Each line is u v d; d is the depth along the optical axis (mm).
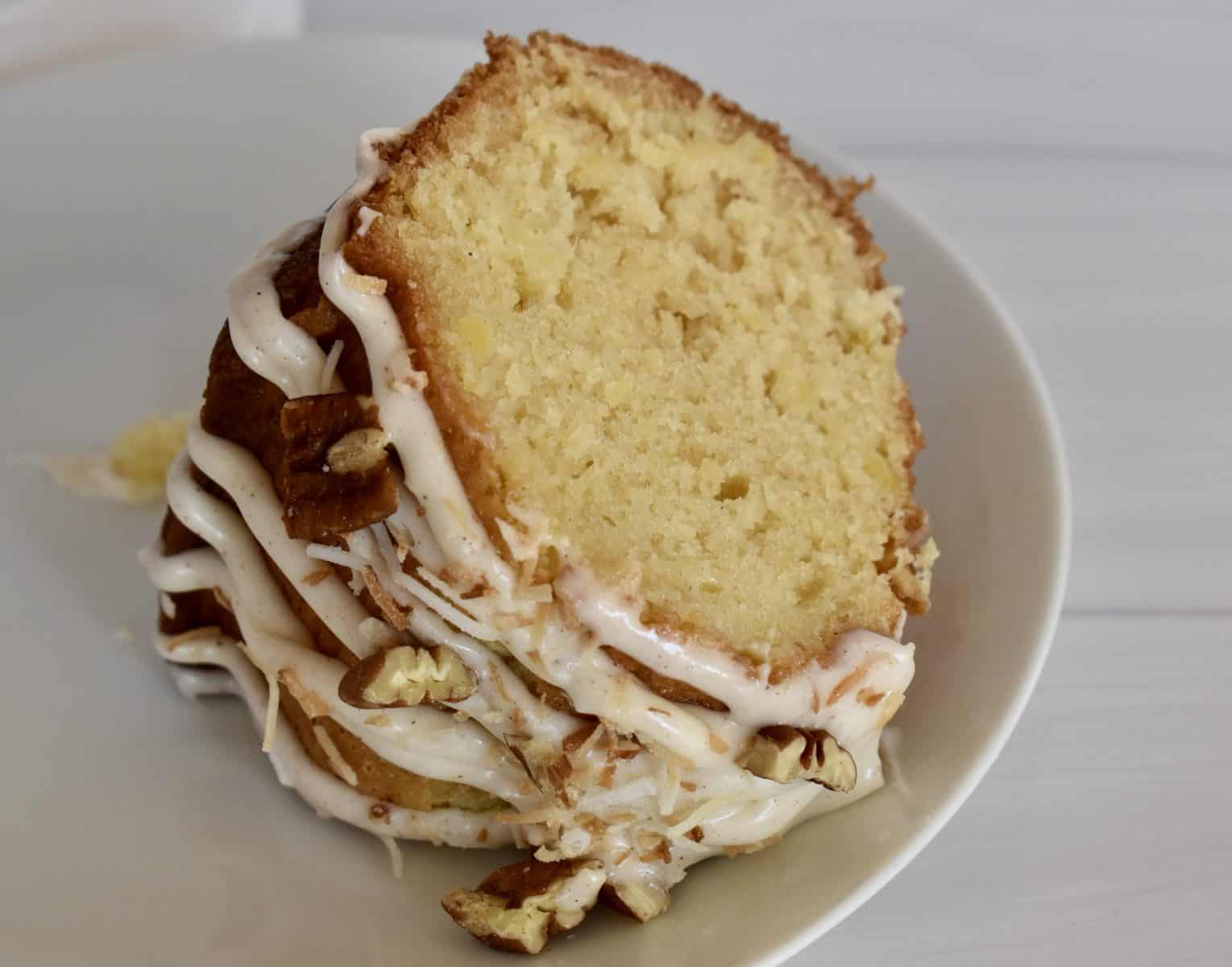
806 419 227
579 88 233
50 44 338
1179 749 232
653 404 211
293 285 196
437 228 200
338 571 197
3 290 286
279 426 197
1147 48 414
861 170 294
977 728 203
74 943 185
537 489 190
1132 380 307
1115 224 350
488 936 186
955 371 260
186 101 304
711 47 396
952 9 423
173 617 226
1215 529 274
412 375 184
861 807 200
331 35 314
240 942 189
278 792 214
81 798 208
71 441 270
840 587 209
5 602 239
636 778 193
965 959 202
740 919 186
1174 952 204
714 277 232
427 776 203
